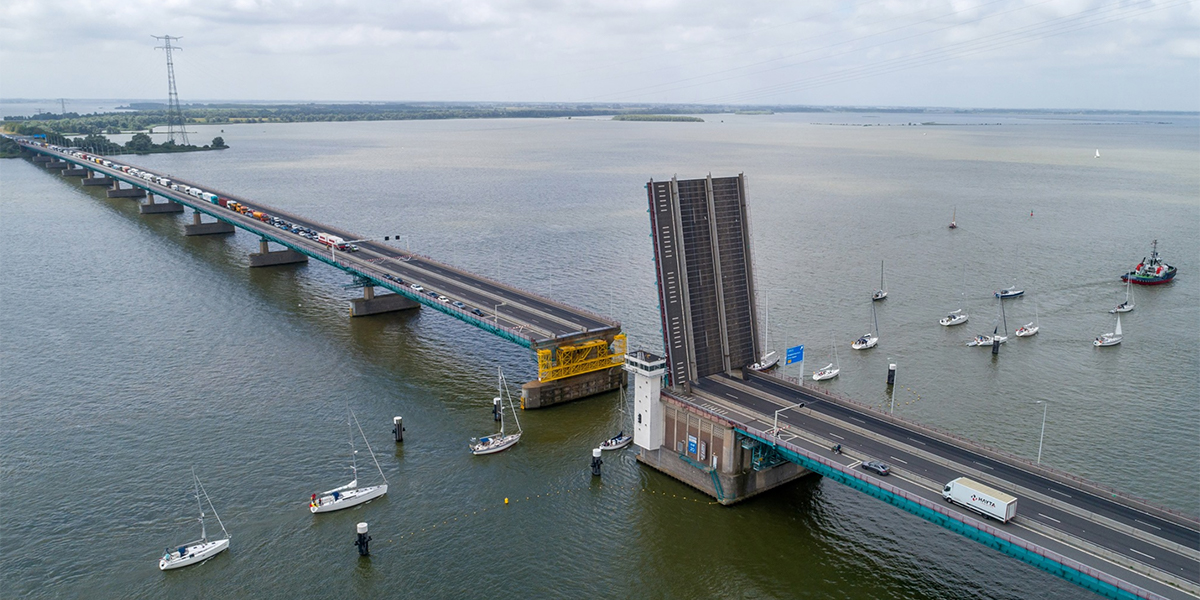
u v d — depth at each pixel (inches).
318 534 5123.0
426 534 5157.5
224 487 5625.0
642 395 5994.1
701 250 6338.6
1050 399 7204.7
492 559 4926.2
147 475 5767.7
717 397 6131.9
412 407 6953.7
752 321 6830.7
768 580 4744.1
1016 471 4970.5
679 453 5876.0
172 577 4707.2
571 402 7209.6
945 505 4520.2
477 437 6417.3
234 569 4788.4
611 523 5319.9
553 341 7047.2
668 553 5004.9
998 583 4709.6
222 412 6801.2
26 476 5728.3
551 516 5383.9
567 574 4795.8
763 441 5329.7
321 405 6963.6
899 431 5556.1
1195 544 4173.2
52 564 4790.8
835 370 7726.4
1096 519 4397.1
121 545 4982.8
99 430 6441.9
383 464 5974.4
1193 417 6811.0
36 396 7081.7
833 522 5359.3
